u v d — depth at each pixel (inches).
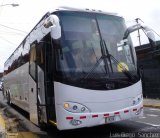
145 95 508.7
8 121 279.6
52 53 173.9
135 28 192.4
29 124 260.4
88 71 171.9
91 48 177.8
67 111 166.7
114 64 179.6
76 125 166.4
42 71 193.6
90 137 186.7
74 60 171.8
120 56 183.8
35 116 215.6
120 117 176.1
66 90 167.5
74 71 169.9
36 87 210.1
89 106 169.2
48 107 186.2
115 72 178.4
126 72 182.2
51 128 223.0
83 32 179.5
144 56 498.6
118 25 192.1
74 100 167.3
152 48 189.8
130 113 180.4
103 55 178.4
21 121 279.4
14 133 216.8
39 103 203.8
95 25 184.4
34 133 214.7
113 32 188.1
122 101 178.1
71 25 178.7
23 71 276.5
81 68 171.5
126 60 185.5
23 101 281.1
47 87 185.3
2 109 397.7
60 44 171.8
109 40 183.9
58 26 166.6
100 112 171.2
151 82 495.8
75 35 176.9
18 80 315.9
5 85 483.2
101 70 174.9
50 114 184.5
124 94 179.0
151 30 188.5
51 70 175.2
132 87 182.9
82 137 188.9
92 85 170.9
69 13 181.2
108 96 173.6
